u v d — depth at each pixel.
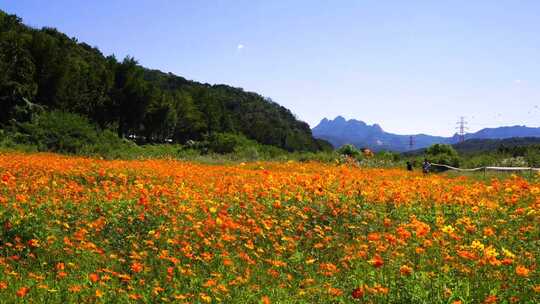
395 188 15.00
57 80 62.19
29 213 11.36
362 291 6.99
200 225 11.22
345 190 14.62
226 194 14.43
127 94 74.31
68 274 9.06
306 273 9.36
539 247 9.68
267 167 28.38
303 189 14.86
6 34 58.53
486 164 33.59
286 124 156.25
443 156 36.41
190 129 95.94
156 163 24.00
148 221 11.66
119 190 15.21
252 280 8.94
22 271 9.12
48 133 35.88
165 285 8.36
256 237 11.44
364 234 11.98
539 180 18.19
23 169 18.62
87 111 69.06
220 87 174.12
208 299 7.38
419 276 7.73
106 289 8.06
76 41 110.81
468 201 13.48
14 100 52.25
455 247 9.44
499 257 9.23
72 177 18.72
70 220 11.88
